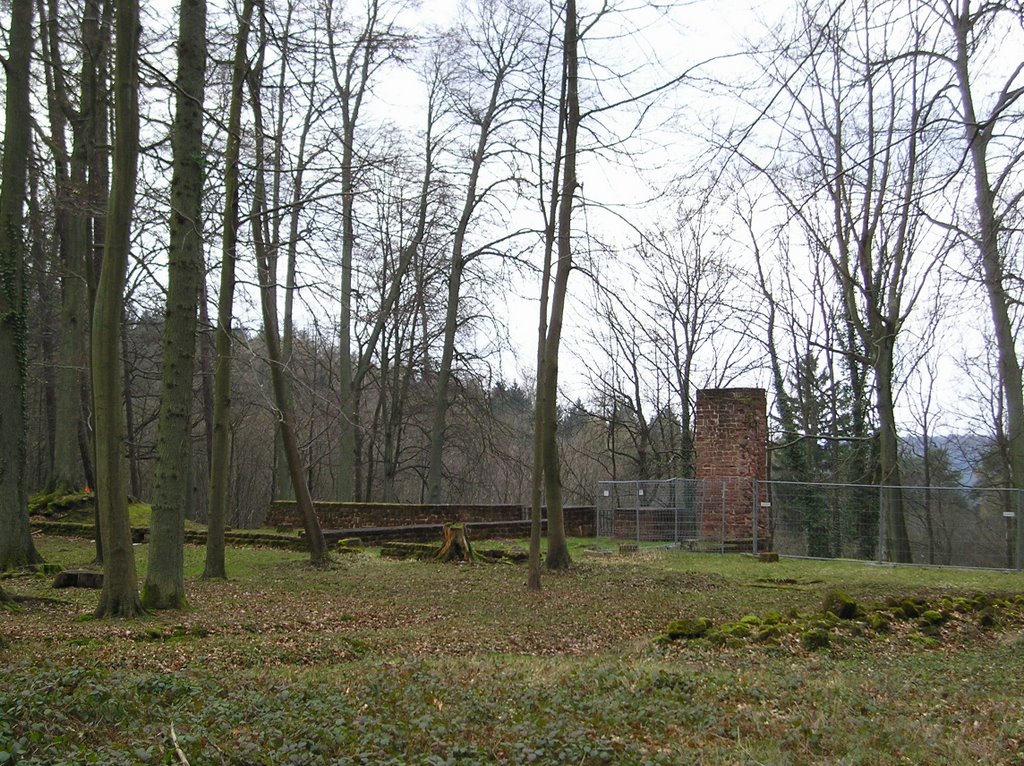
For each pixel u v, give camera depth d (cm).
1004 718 707
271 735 615
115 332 1198
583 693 768
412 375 4341
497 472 5503
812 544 2286
